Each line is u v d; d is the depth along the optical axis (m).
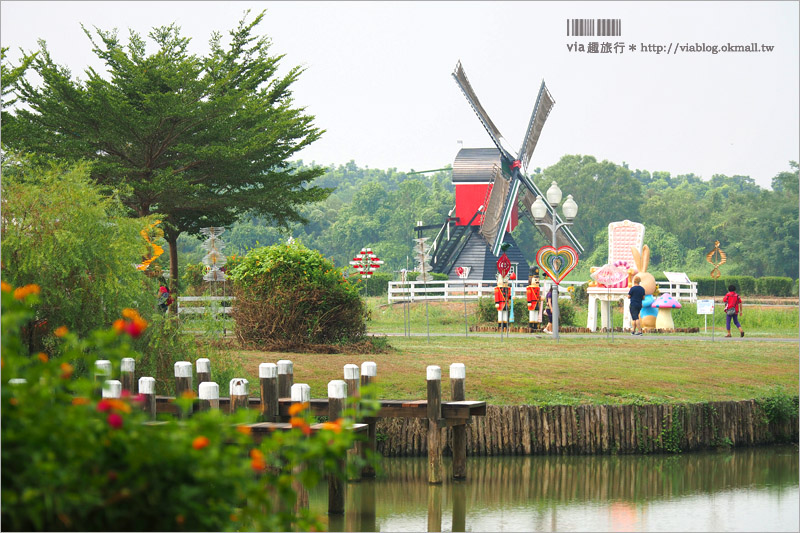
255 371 27.81
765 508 17.91
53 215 21.39
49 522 8.41
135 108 40.06
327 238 190.50
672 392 25.86
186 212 45.06
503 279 45.81
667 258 158.12
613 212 171.50
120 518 8.52
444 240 91.56
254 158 43.81
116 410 8.55
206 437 8.73
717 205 177.75
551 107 88.31
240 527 11.35
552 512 17.50
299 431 9.73
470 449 22.84
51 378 8.73
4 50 37.62
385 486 19.70
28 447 8.12
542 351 34.84
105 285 21.95
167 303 31.44
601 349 35.75
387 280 86.81
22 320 9.28
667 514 17.31
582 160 177.12
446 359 31.62
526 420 23.05
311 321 35.12
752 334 47.28
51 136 38.91
